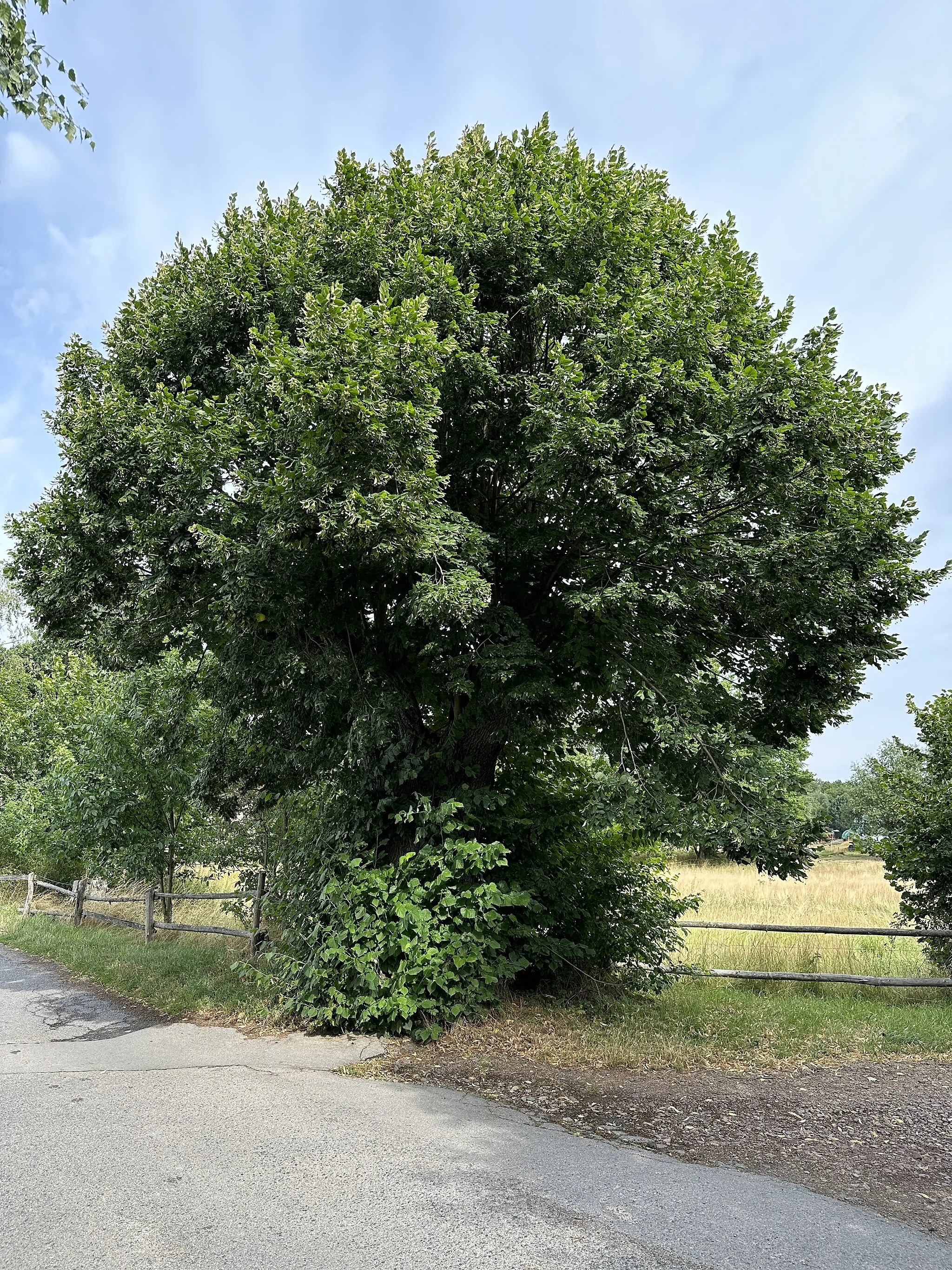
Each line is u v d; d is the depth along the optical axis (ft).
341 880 25.70
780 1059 21.91
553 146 28.22
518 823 27.76
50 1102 17.48
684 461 22.82
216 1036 23.63
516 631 25.25
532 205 25.79
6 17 15.67
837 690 27.58
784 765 28.99
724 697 27.99
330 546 21.89
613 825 26.50
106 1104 17.30
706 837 23.63
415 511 19.97
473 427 25.98
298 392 18.89
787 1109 17.76
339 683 25.72
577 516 23.31
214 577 25.02
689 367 24.09
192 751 43.60
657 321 22.98
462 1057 21.07
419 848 25.67
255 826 41.19
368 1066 20.39
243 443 23.45
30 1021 26.30
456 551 22.24
